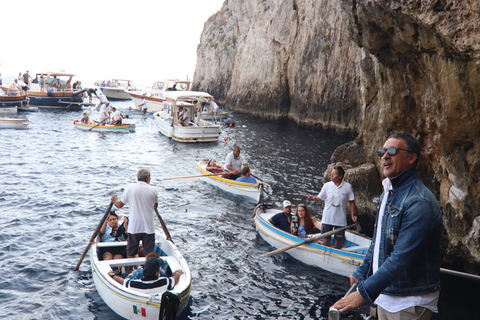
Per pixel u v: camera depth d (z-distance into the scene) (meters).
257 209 12.09
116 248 8.90
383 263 2.61
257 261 9.85
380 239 2.82
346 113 31.73
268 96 41.16
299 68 36.62
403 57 10.34
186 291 6.98
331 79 32.78
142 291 6.90
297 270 9.45
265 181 17.09
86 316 7.29
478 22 7.25
